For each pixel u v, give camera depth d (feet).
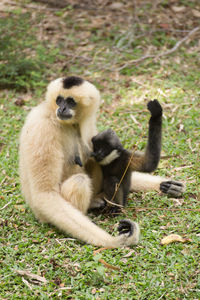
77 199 26.73
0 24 51.39
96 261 22.61
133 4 63.93
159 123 27.66
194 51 53.01
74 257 23.98
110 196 29.45
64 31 58.34
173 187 30.66
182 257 23.67
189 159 34.73
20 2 62.85
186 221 27.14
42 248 25.35
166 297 21.03
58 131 27.14
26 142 27.07
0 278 22.89
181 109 41.93
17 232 26.96
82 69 50.93
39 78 49.01
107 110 43.04
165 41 55.01
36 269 23.48
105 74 49.67
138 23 58.49
